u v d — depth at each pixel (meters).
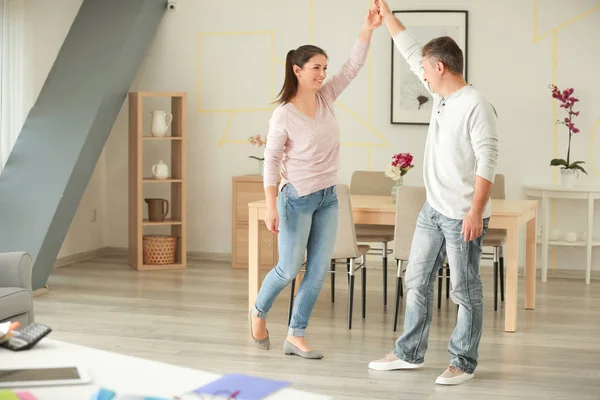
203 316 5.05
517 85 6.63
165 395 1.83
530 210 5.08
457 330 3.75
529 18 6.59
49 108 6.23
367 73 6.89
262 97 7.15
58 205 5.77
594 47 6.49
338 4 6.93
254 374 3.81
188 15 7.24
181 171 6.94
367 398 3.49
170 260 6.91
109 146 7.53
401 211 4.69
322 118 3.95
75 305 5.34
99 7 6.73
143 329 4.70
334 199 4.01
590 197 6.19
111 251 7.59
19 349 2.22
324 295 5.76
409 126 6.85
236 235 6.89
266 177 3.94
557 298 5.71
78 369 2.00
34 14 6.35
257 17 7.11
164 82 7.32
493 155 3.49
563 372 3.90
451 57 3.59
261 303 4.14
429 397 3.51
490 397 3.52
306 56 3.84
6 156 6.07
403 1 6.77
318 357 4.09
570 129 6.36
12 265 3.98
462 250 3.63
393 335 4.61
